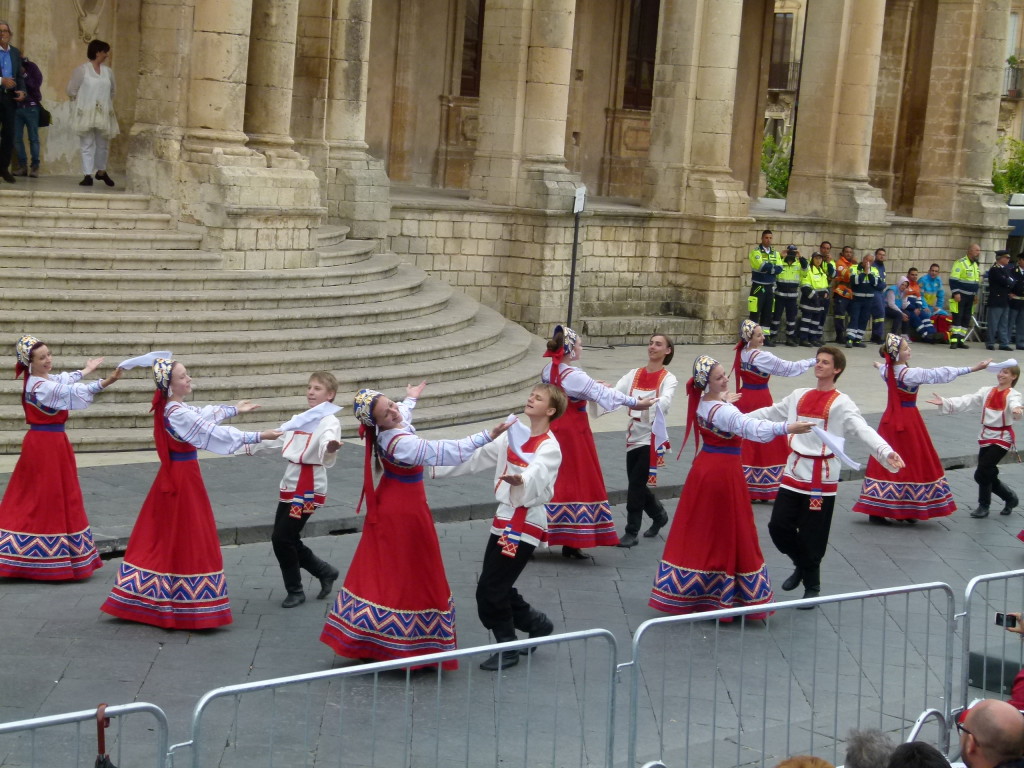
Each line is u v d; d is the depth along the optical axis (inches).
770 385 920.9
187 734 310.3
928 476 569.9
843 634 384.5
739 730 304.8
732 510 409.1
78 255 664.4
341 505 511.8
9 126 741.3
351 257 828.6
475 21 1165.1
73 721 220.4
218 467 557.3
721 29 1075.9
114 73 855.7
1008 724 217.9
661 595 414.9
